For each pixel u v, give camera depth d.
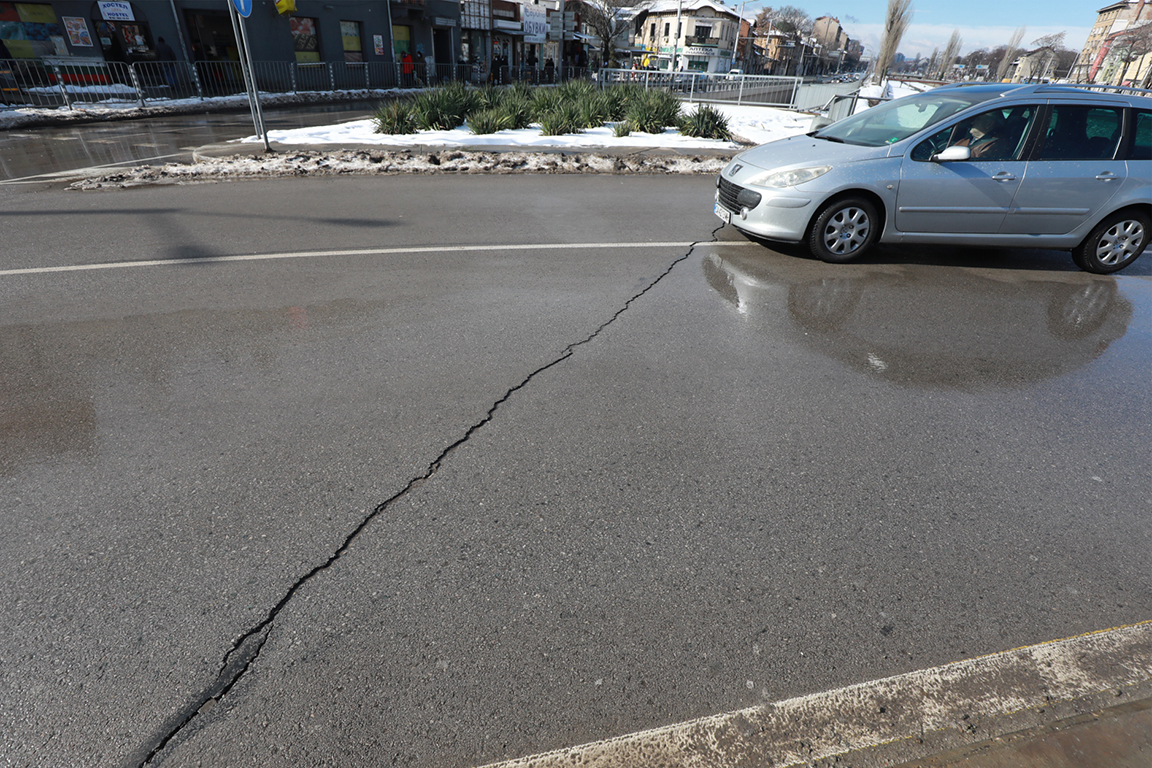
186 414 3.02
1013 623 2.02
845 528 2.40
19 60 18.08
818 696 1.77
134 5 19.75
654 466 2.74
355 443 2.84
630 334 4.04
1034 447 2.99
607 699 1.74
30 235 5.75
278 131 13.04
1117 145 5.44
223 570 2.12
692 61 66.12
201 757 1.56
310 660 1.82
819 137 6.10
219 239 5.72
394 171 9.16
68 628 1.89
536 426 3.01
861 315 4.50
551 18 41.75
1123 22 73.00
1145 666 1.88
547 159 10.10
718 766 1.59
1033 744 1.67
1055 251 6.52
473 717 1.68
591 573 2.15
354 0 24.72
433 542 2.27
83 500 2.43
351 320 4.12
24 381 3.29
